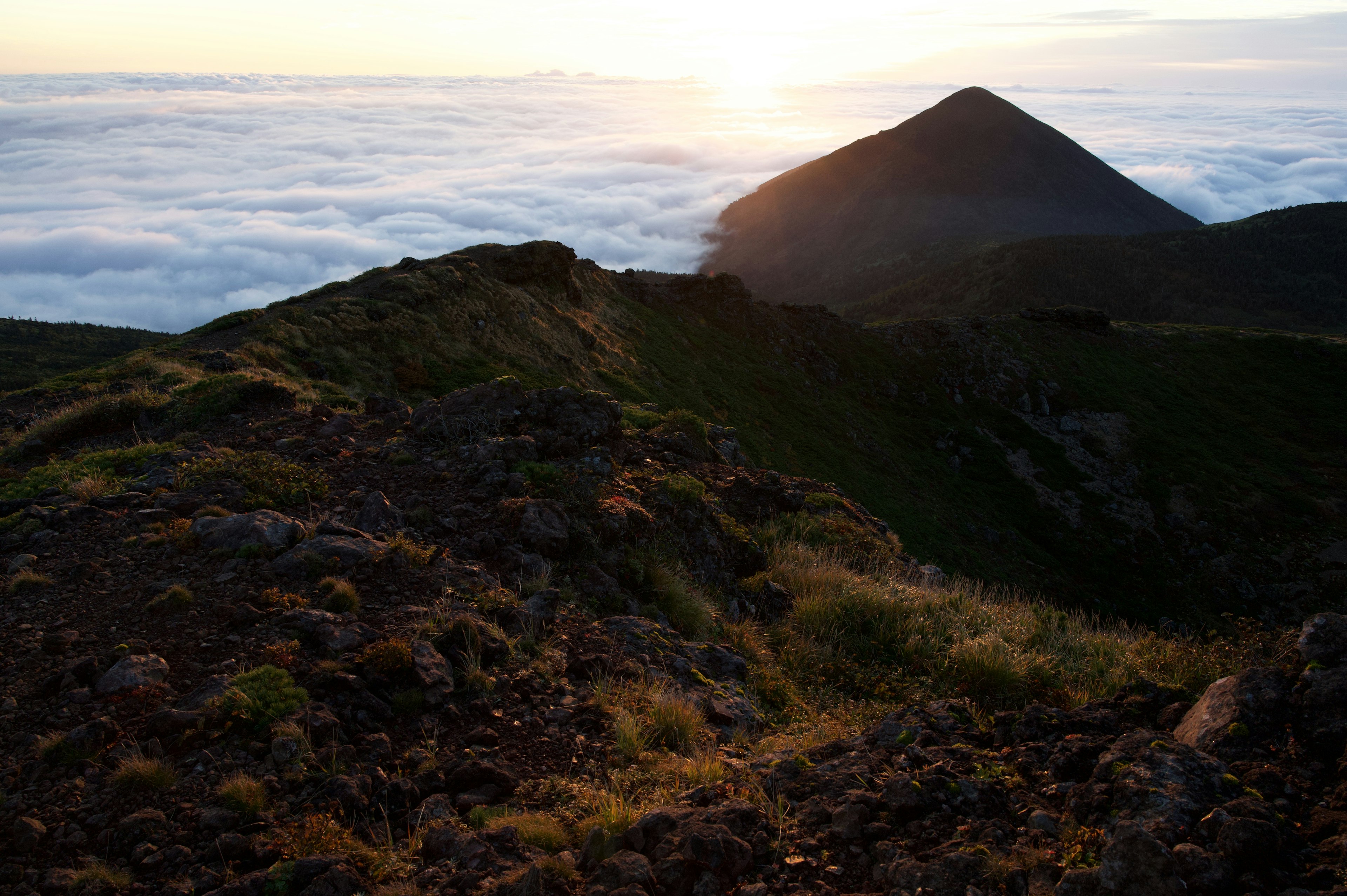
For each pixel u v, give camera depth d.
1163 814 3.25
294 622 5.68
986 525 65.81
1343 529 71.06
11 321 90.12
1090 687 7.07
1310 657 4.07
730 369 65.75
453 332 38.19
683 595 7.95
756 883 3.46
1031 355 90.44
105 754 4.44
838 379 78.06
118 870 3.71
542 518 7.91
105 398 13.81
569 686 5.76
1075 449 79.94
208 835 3.93
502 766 4.69
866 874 3.53
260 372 22.53
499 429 10.31
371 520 7.57
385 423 11.41
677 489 9.73
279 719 4.71
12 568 6.43
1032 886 3.16
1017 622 8.91
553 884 3.50
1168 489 75.19
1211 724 4.02
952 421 79.69
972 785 3.95
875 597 9.01
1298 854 3.06
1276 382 96.06
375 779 4.43
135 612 5.79
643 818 3.86
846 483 58.12
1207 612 62.91
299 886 3.58
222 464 8.75
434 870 3.71
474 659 5.62
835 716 6.60
